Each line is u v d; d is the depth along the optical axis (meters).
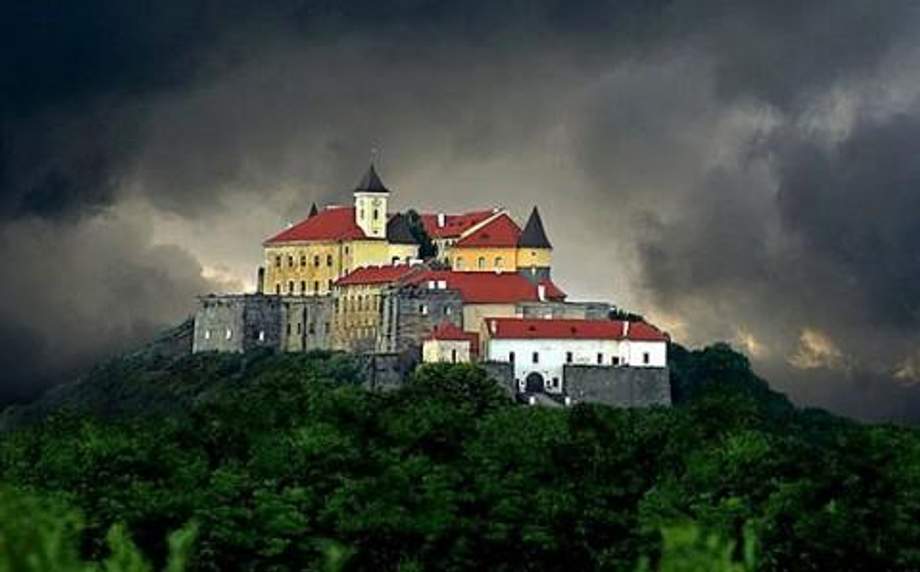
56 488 166.38
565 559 174.88
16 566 35.59
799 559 163.88
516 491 177.12
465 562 171.88
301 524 164.75
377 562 172.12
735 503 164.12
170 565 38.50
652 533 162.12
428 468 180.12
